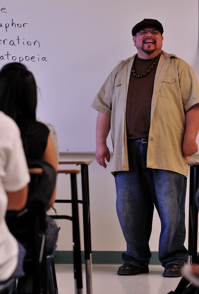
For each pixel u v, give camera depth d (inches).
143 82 180.1
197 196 93.0
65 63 205.9
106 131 191.9
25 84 95.6
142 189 184.4
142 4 201.9
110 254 208.2
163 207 178.7
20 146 75.2
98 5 203.9
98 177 207.6
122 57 203.8
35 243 85.0
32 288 90.4
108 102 190.1
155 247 206.7
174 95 178.4
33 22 206.8
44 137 97.2
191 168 149.3
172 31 200.8
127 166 181.3
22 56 207.6
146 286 169.8
